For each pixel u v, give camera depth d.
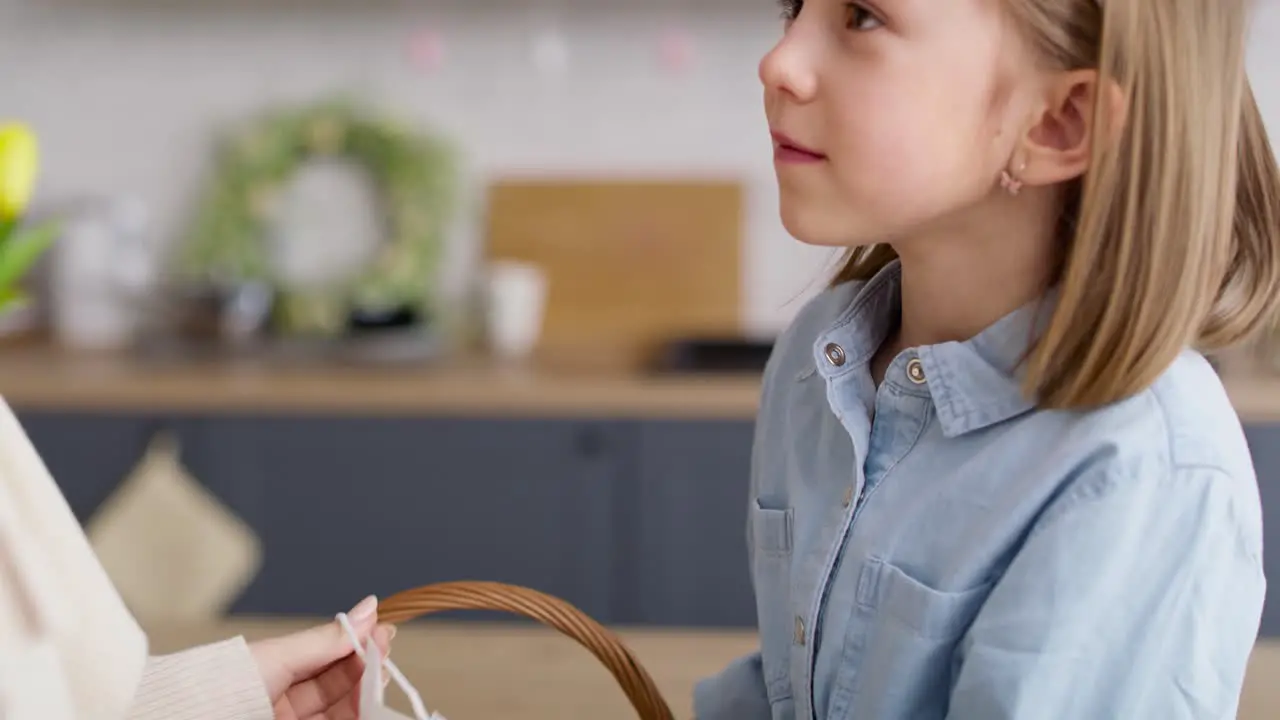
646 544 2.43
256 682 0.89
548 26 2.82
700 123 2.82
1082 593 0.71
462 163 2.87
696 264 2.83
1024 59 0.72
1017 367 0.80
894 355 0.91
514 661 1.10
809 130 0.75
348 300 2.81
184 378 2.45
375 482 2.44
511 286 2.72
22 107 2.87
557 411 2.41
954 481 0.81
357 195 2.87
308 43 2.85
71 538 0.75
